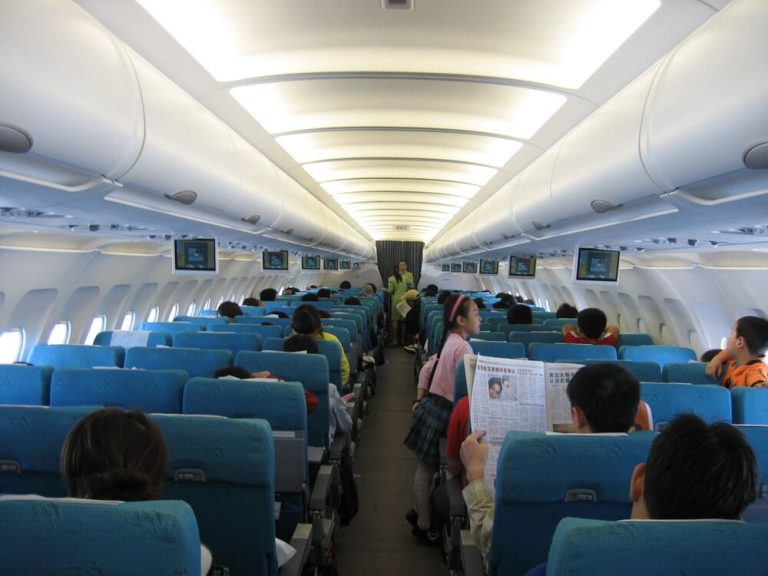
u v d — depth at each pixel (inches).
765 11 65.2
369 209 460.1
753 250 184.1
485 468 87.0
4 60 59.6
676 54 89.2
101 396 122.1
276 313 334.0
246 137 186.7
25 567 39.3
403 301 538.0
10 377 127.2
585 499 67.7
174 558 39.4
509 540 70.6
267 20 110.3
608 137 115.0
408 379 405.1
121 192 110.3
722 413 118.8
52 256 198.4
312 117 179.9
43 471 80.5
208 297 452.1
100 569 39.3
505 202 224.5
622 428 74.4
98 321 275.7
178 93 120.2
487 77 138.1
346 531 165.3
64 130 74.6
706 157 80.7
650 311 328.8
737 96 69.4
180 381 121.5
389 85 147.9
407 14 108.8
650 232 154.2
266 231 229.0
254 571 79.4
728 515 43.9
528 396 91.4
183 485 76.1
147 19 101.9
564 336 213.9
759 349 132.3
